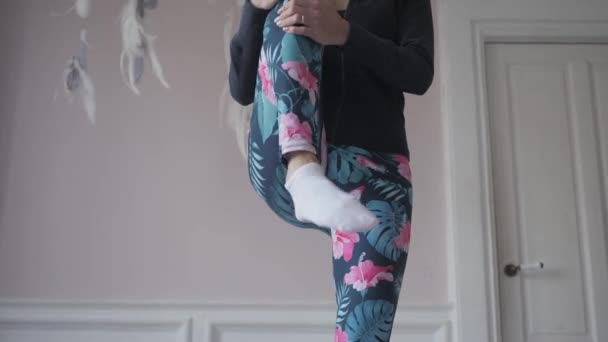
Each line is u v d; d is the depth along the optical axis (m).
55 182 2.14
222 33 2.26
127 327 2.04
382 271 0.87
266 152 0.87
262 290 2.06
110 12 2.28
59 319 2.02
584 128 2.25
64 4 2.29
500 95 2.27
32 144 2.18
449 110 2.17
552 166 2.22
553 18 2.25
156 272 2.08
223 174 2.15
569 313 2.11
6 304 2.03
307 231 2.11
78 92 2.22
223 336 2.03
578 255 2.15
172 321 2.02
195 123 2.19
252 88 1.08
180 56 2.24
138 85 2.22
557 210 2.19
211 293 2.06
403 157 1.01
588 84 2.29
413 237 2.11
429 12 1.13
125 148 2.17
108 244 2.10
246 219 2.12
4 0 2.29
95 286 2.07
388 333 0.86
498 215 2.18
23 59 2.24
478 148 2.14
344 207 0.76
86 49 2.25
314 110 0.84
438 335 2.02
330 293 2.06
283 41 0.86
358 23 1.08
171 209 2.12
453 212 2.09
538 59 2.30
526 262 2.14
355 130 0.97
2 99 2.21
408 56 0.98
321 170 0.81
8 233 2.10
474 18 2.25
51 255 2.09
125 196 2.13
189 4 2.28
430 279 2.07
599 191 2.20
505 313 2.10
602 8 2.26
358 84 1.00
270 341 2.02
